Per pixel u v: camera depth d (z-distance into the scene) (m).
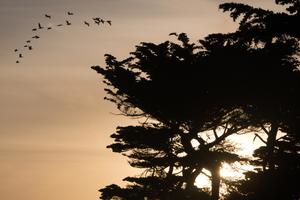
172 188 64.38
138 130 63.91
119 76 63.53
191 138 62.72
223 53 56.75
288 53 51.94
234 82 55.12
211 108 59.66
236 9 32.75
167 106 61.16
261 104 52.31
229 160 59.66
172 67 60.38
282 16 31.22
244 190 38.41
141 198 69.75
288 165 36.59
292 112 43.34
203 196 63.06
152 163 63.41
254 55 53.69
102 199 73.50
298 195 36.50
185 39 62.88
